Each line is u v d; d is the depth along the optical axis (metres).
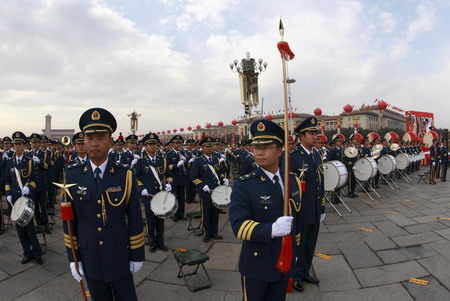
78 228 2.53
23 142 5.81
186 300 3.59
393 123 56.59
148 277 4.22
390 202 8.79
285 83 2.27
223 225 6.92
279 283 2.32
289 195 2.30
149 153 5.89
